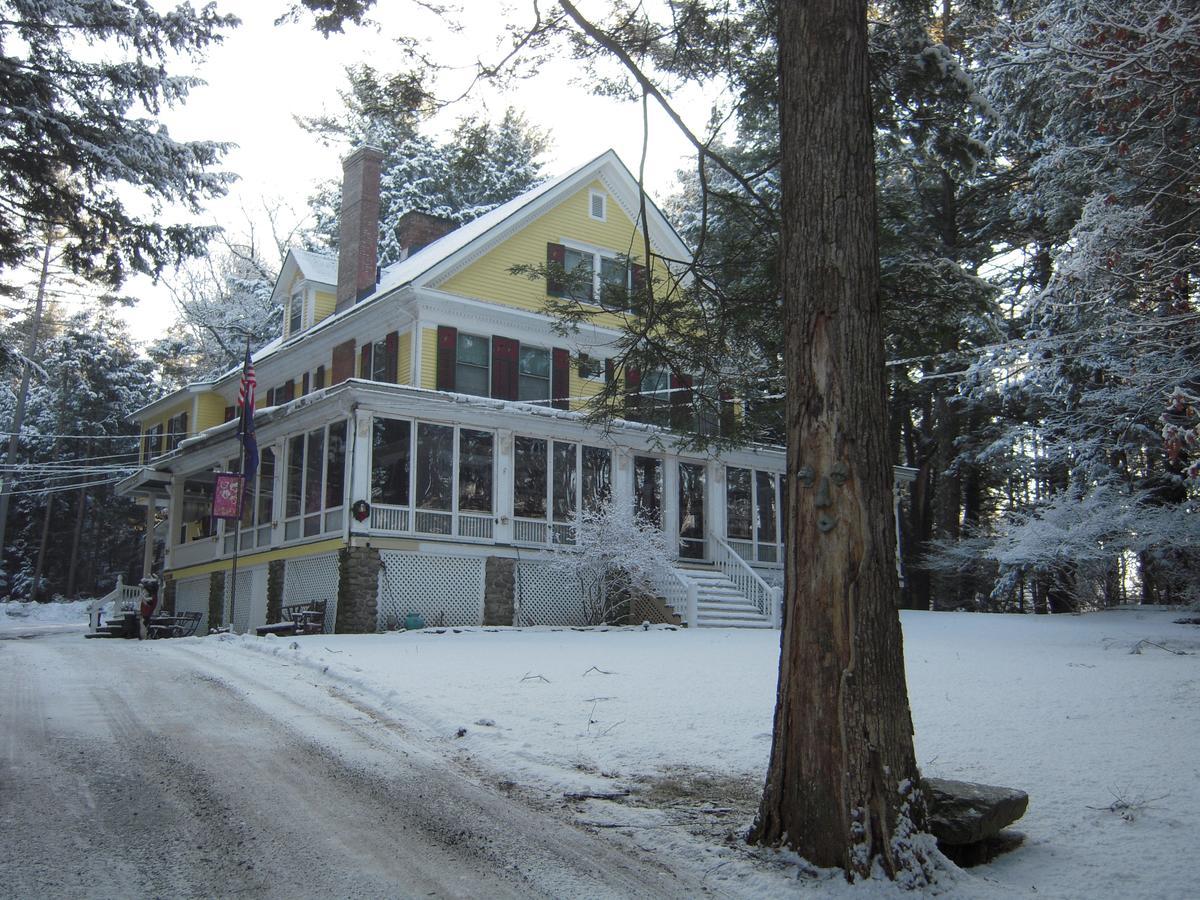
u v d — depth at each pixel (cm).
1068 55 1212
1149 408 1792
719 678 1073
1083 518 2108
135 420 3809
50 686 1011
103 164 1444
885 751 480
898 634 502
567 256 2480
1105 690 943
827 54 554
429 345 2223
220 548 2552
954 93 904
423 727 822
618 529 2086
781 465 2669
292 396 2817
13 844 496
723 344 973
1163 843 513
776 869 485
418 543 1988
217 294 4797
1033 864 499
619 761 703
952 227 2830
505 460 2147
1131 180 1468
